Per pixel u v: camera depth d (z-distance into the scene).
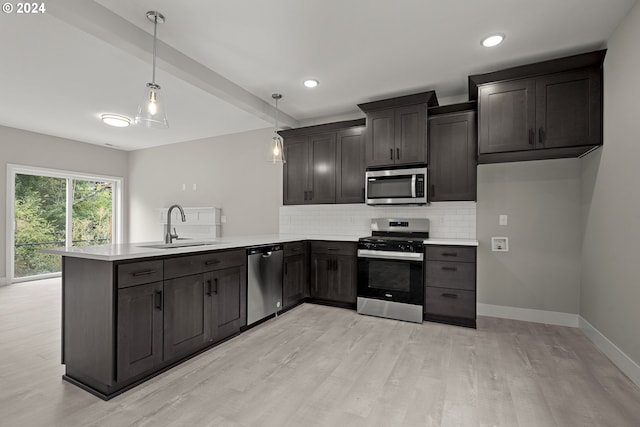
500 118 2.86
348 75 3.09
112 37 2.15
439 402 1.80
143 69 2.94
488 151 2.90
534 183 3.23
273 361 2.31
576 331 2.94
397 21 2.23
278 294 3.34
